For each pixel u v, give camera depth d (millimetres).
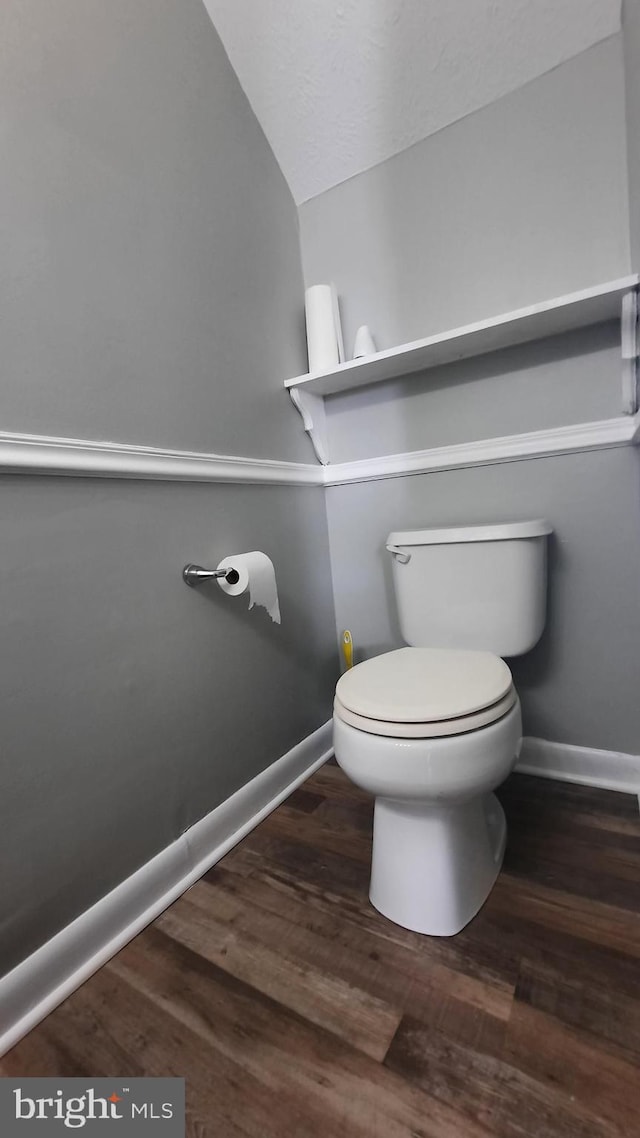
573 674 1302
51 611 858
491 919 917
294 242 1523
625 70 1063
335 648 1665
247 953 903
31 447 815
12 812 799
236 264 1285
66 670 879
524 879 1006
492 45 1146
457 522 1411
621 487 1196
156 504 1053
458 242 1322
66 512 884
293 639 1465
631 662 1233
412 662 1056
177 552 1099
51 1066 739
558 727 1338
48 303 854
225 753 1215
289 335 1485
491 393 1324
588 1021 729
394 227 1405
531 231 1228
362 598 1608
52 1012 820
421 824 905
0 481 791
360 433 1542
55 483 868
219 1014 795
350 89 1278
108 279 956
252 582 1112
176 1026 782
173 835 1071
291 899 1020
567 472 1252
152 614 1037
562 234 1193
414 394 1434
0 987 775
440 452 1401
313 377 1407
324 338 1457
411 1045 723
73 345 893
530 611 1188
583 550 1255
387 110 1301
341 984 826
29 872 819
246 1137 639
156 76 1065
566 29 1097
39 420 838
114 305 966
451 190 1312
